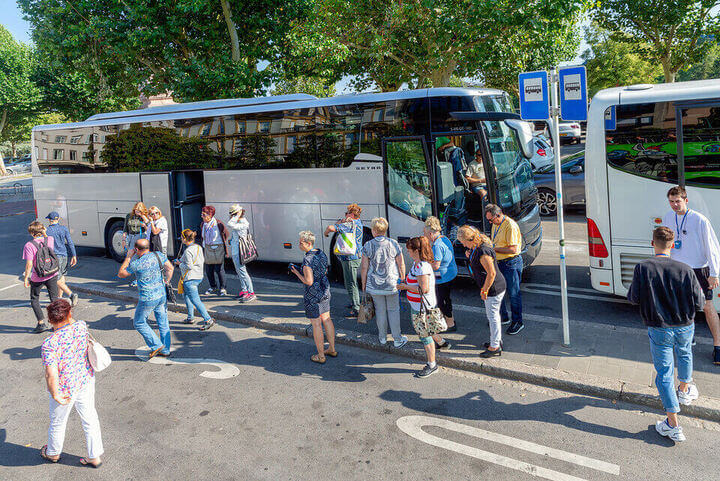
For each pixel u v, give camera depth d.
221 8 18.84
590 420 5.00
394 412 5.31
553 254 11.01
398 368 6.34
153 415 5.50
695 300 4.41
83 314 9.07
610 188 7.06
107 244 13.07
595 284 7.41
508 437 4.77
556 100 5.98
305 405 5.55
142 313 6.74
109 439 5.09
